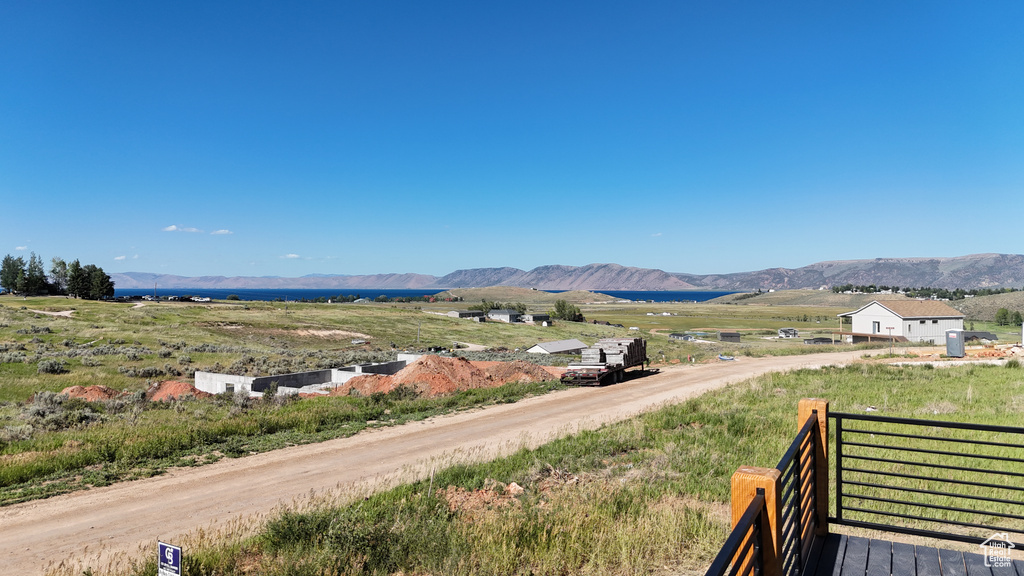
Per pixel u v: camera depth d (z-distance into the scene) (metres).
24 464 15.57
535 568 7.92
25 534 11.45
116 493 14.05
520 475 13.59
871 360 44.22
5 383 40.12
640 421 19.94
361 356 59.97
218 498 13.69
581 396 30.41
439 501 11.37
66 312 97.81
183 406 27.73
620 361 37.22
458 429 21.66
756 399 23.78
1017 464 11.27
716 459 13.61
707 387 32.56
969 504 9.08
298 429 21.31
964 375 28.91
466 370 37.50
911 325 69.56
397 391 30.27
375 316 122.12
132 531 11.55
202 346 66.06
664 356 67.50
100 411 28.16
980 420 16.23
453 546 8.43
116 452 17.08
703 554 8.00
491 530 9.13
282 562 8.21
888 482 10.58
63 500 13.52
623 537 8.36
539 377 40.56
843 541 6.35
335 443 19.47
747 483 3.92
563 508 10.34
